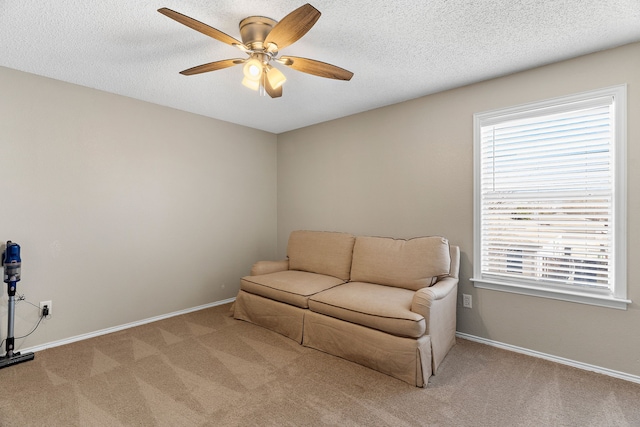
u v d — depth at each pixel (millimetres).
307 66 1996
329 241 3520
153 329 3082
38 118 2607
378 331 2279
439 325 2348
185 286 3596
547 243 2492
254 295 3250
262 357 2506
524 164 2588
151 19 1853
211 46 2170
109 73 2586
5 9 1739
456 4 1727
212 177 3840
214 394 2000
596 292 2281
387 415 1802
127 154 3123
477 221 2801
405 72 2584
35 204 2598
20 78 2521
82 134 2840
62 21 1862
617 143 2172
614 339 2199
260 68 1840
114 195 3039
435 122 3043
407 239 3197
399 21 1889
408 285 2777
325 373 2264
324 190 4008
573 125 2369
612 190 2219
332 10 1779
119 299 3080
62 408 1843
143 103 3234
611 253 2229
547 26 1937
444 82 2781
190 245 3637
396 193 3334
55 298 2703
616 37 2057
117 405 1878
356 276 3158
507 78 2631
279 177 4578
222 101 3262
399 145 3301
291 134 4410
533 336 2525
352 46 2184
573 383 2117
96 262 2932
